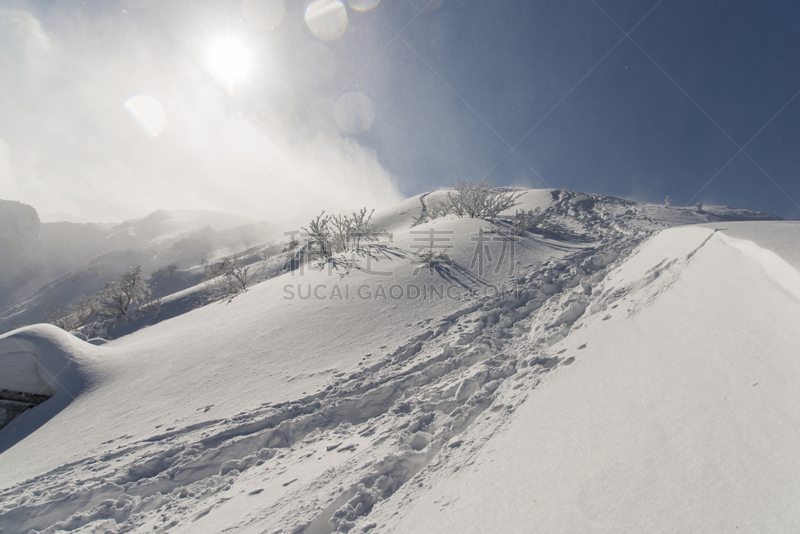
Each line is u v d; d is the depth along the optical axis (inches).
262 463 117.0
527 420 95.4
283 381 167.8
